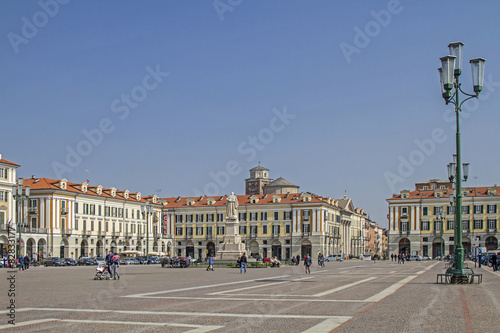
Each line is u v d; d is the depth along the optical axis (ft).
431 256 446.60
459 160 103.91
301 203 459.32
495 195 428.56
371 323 54.29
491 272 172.96
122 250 417.90
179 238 488.02
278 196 472.44
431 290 93.86
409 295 84.38
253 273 177.06
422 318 57.67
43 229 342.85
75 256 368.27
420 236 452.35
